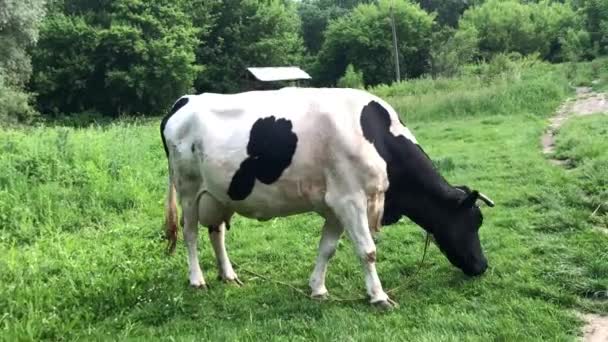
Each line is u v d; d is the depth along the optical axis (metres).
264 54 43.72
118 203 8.31
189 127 5.22
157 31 35.94
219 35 44.09
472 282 5.10
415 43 45.44
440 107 19.06
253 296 5.15
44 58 34.28
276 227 7.24
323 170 4.74
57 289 5.25
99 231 7.36
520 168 9.52
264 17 44.06
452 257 5.18
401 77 45.06
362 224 4.72
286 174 4.77
